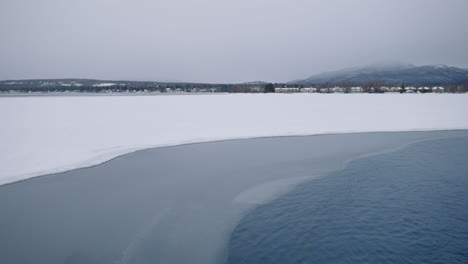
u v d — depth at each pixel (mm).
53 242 5078
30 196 6988
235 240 5191
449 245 4918
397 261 4520
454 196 7027
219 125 17156
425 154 11258
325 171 9141
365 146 12703
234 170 9203
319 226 5645
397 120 19078
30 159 9680
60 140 12383
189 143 13250
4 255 4688
